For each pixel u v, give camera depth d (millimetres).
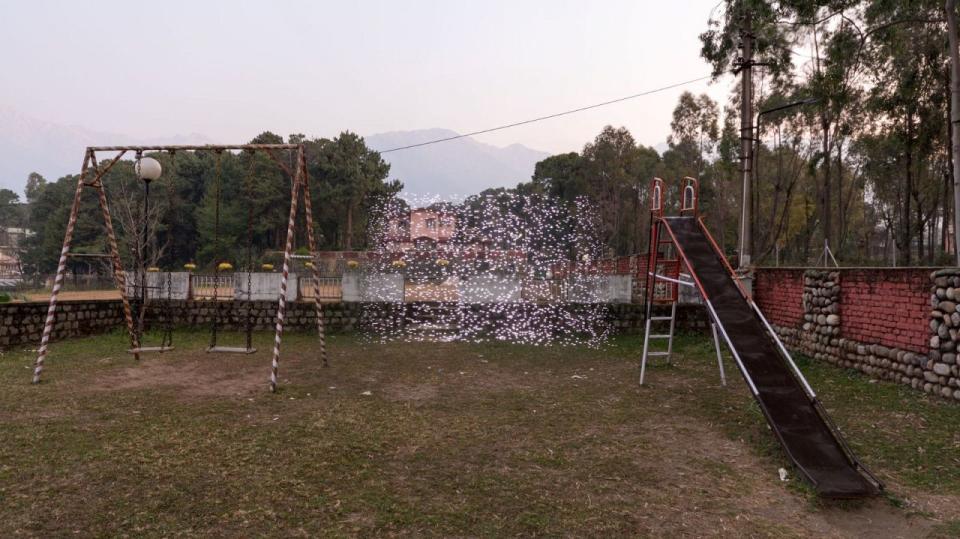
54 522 3127
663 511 3443
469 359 8891
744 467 4211
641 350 9773
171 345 9391
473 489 3709
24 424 4930
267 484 3707
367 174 35969
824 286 7812
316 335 11203
